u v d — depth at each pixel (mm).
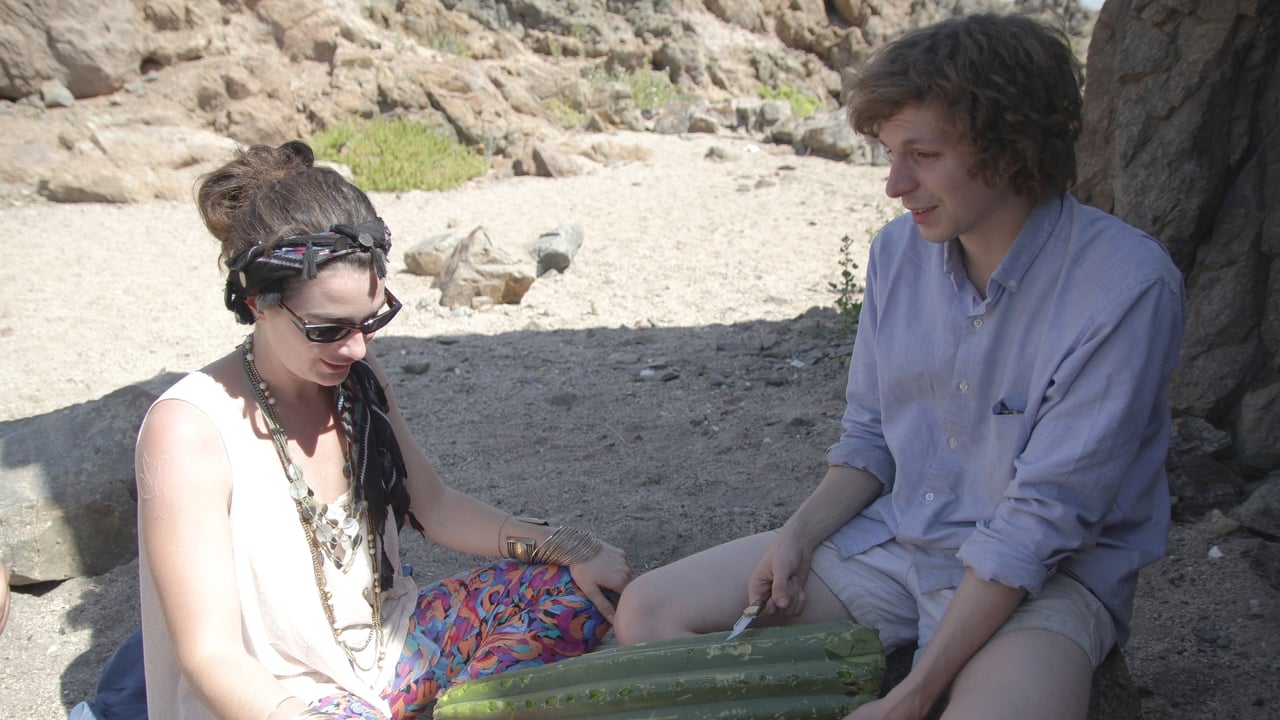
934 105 2055
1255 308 3805
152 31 12508
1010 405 2225
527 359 6152
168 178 10945
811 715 2168
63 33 11633
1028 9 2240
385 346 6480
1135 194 3996
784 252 8961
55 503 3686
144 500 2045
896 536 2439
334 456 2311
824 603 2484
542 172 12617
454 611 2559
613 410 5234
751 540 2604
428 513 2680
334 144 12492
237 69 12539
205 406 2109
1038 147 2078
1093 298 2082
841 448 2611
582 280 8195
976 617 2102
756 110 15703
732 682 2178
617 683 2199
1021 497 2107
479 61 15570
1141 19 4008
